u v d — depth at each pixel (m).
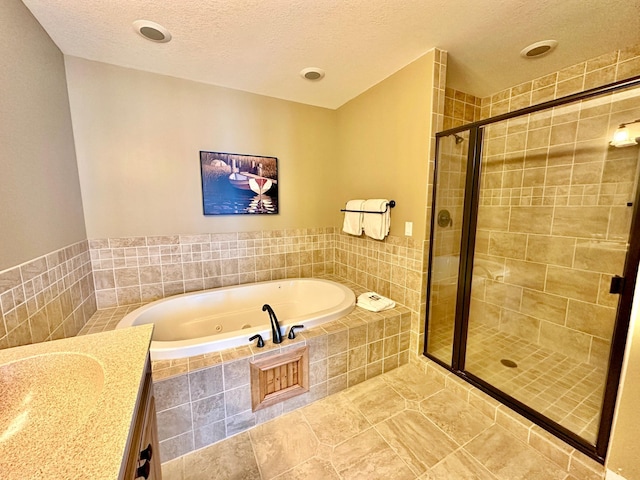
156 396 1.28
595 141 1.81
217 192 2.38
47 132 1.51
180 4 1.34
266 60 1.89
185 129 2.21
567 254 2.03
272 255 2.72
